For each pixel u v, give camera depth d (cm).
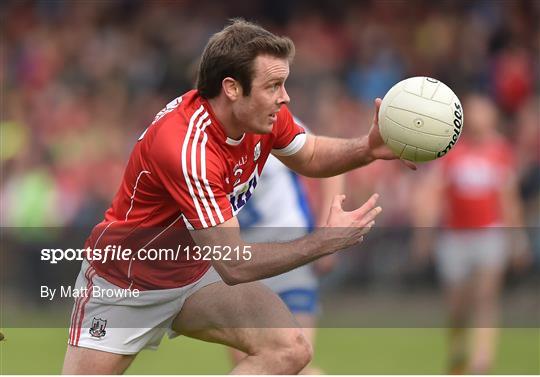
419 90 1792
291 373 1811
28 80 6550
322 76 6003
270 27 6731
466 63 6028
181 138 1706
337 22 6594
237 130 1750
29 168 5272
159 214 1812
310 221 2420
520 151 5212
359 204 4791
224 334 1841
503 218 3622
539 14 6238
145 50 6606
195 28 6662
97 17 6875
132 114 6122
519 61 5847
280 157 1978
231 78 1703
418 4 6519
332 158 1958
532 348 3534
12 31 6906
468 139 3603
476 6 6400
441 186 3612
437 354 3369
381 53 6288
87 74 6475
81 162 5266
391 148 1827
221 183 1734
